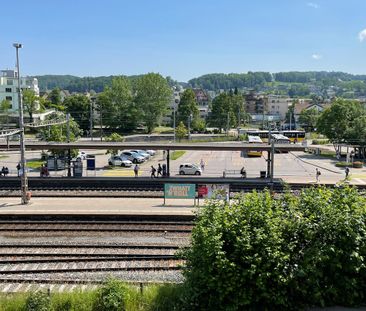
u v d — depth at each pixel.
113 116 103.38
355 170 52.47
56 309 13.41
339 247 12.51
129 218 28.72
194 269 12.62
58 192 36.94
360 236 12.42
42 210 29.69
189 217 28.62
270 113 188.38
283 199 13.96
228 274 11.77
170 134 99.88
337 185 14.73
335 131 65.25
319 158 65.69
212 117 114.25
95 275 19.25
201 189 31.70
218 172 51.56
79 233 25.70
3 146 45.25
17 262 20.77
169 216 28.62
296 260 12.43
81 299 13.62
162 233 25.80
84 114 109.38
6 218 28.73
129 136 94.38
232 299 11.95
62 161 50.16
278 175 48.06
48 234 25.50
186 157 68.06
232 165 58.38
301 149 43.09
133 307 13.27
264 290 11.92
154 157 67.31
